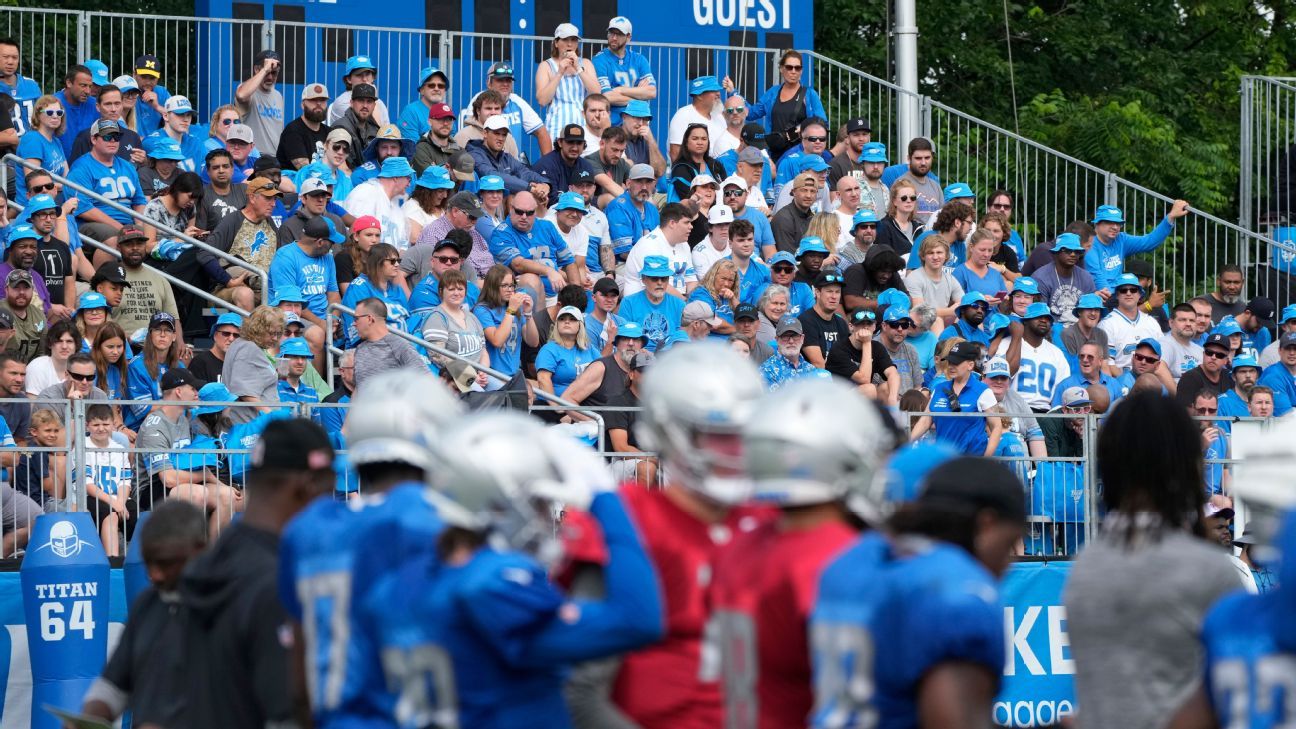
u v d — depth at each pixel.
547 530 12.85
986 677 10.85
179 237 39.47
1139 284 47.88
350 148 49.47
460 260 41.56
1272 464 12.12
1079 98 88.62
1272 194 58.78
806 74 62.69
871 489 12.23
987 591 10.94
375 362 36.09
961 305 43.56
